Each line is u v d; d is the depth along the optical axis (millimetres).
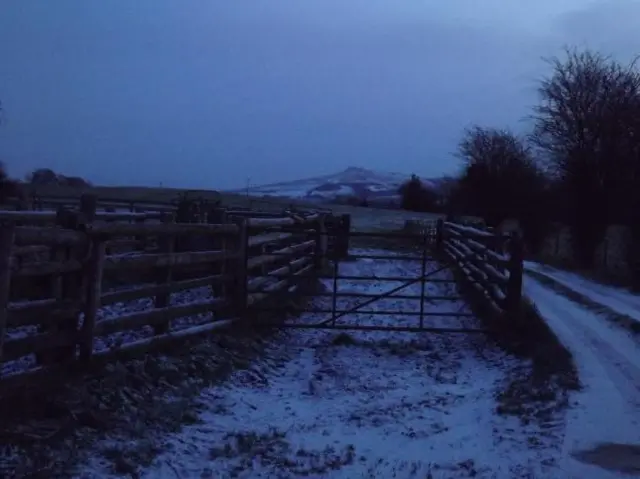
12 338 6629
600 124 32531
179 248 15609
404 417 7840
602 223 29562
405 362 10930
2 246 6098
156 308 9219
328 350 11430
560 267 27766
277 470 5926
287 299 13859
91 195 12836
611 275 21297
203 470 5832
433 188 76062
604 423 7215
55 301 7004
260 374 9500
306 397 8648
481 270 14859
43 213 7363
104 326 7781
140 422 6676
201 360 8992
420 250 29875
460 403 8484
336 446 6723
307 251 17141
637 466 6004
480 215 47750
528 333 11914
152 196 60625
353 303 15641
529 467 5977
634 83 33625
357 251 28469
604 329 12656
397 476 5832
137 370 7852
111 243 14148
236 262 11516
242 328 11172
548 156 37500
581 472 5840
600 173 31234
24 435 5801
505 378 9625
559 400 8023
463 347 11922
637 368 9758
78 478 5297
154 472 5684
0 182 41594
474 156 51844
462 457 6363
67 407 6422
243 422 7414
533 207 38781
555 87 35531
